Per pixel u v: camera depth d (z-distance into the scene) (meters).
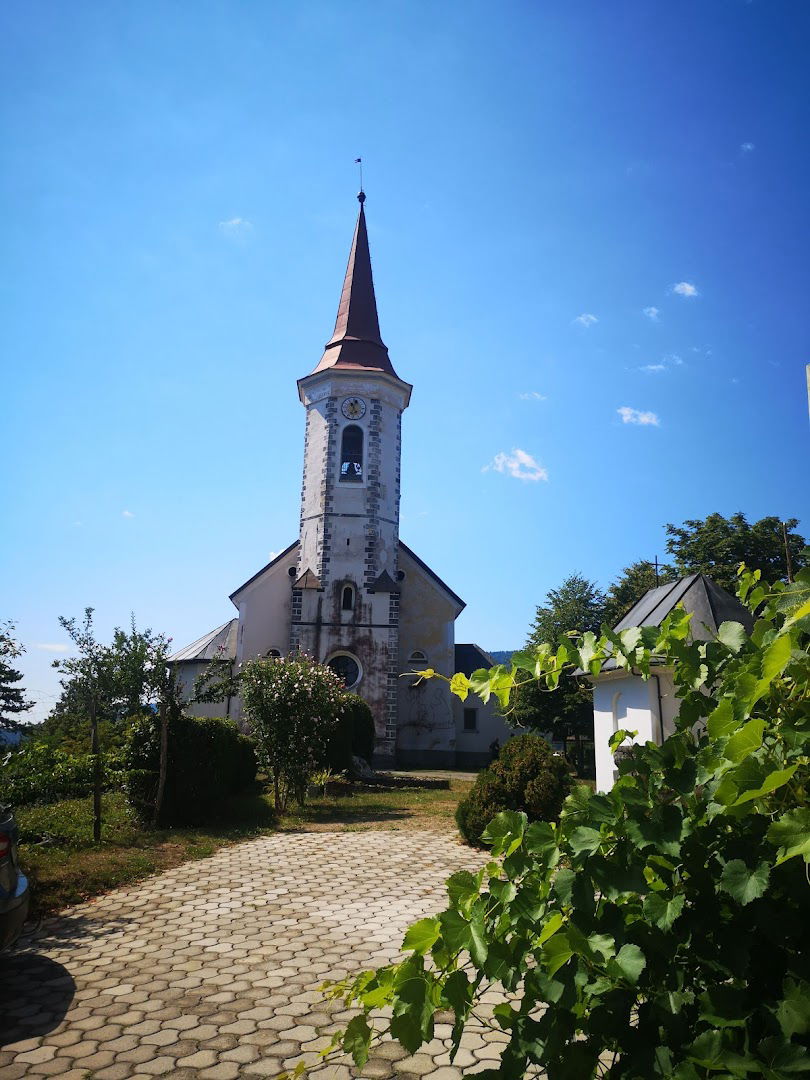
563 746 34.81
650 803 1.98
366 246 39.34
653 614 12.44
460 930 1.94
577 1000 1.85
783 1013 1.65
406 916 7.44
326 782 18.91
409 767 33.78
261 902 8.01
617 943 1.89
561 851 2.05
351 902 8.01
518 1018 1.97
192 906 7.83
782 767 1.87
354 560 33.00
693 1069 1.66
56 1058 4.37
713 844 1.95
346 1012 5.02
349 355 36.03
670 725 10.69
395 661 32.34
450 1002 1.87
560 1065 1.88
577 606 35.84
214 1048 4.49
